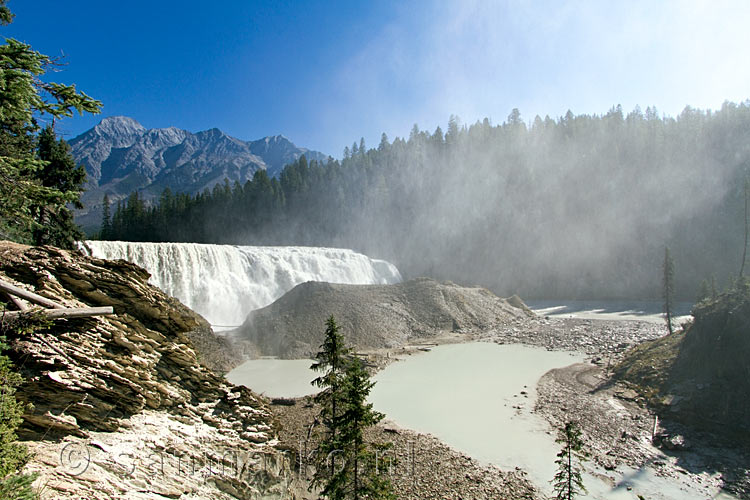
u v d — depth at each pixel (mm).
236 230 152875
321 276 99062
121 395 16781
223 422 21328
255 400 24203
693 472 25891
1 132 15023
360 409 16688
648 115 197375
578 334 69875
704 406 32844
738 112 150875
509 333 70938
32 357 14438
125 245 65000
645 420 33469
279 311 64250
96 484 12898
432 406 37281
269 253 92250
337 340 22516
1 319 14195
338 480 16391
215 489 17281
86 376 15742
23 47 10641
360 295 72375
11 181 12680
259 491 19594
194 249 75438
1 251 18469
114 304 19328
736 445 28875
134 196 139125
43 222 31094
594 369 48656
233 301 76875
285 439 29609
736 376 33906
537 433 31453
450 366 51031
